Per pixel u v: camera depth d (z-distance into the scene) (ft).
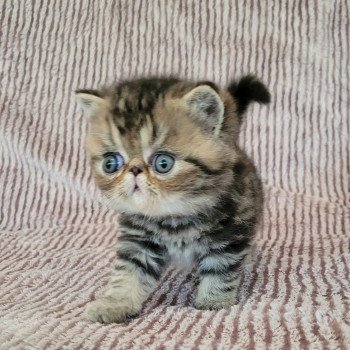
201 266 0.81
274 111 1.27
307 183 1.26
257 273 0.91
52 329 0.69
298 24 1.27
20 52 1.28
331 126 1.26
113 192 0.76
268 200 1.22
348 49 1.26
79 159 1.26
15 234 1.18
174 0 1.29
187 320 0.72
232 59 1.28
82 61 1.29
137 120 0.74
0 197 1.24
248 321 0.69
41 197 1.25
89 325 0.71
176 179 0.74
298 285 0.84
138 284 0.81
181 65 1.29
